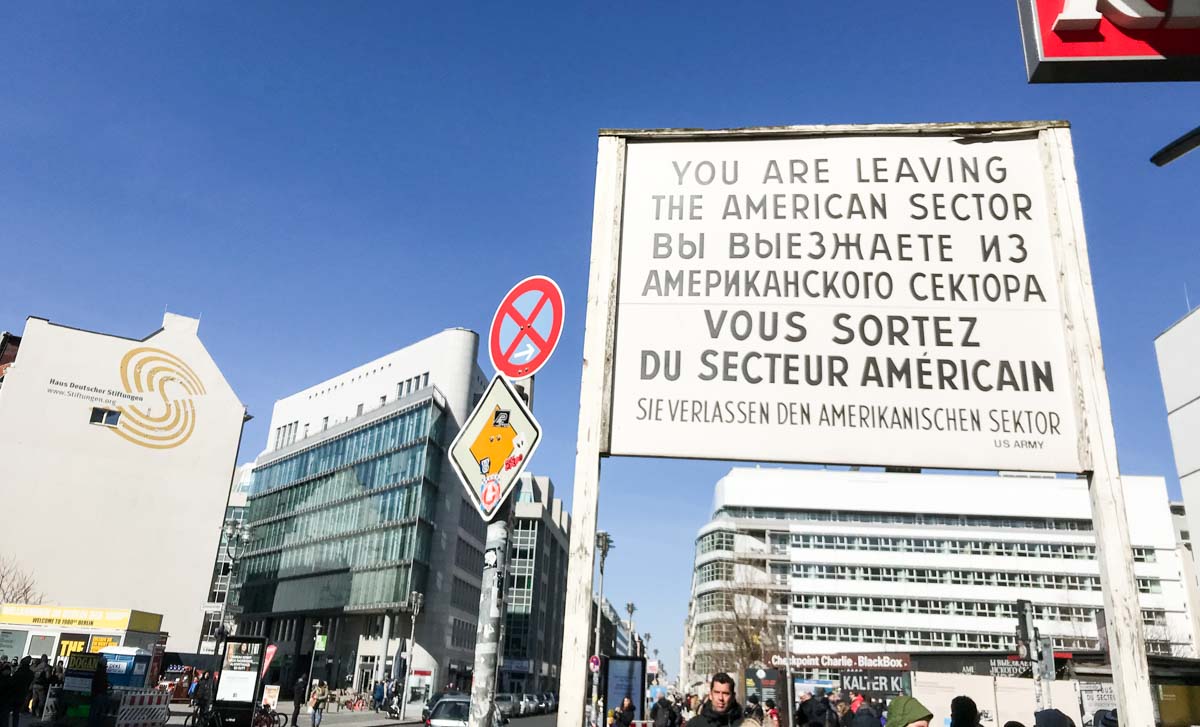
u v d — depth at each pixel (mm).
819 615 87500
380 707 47531
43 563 49719
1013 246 3580
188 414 56406
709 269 3674
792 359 3508
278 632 73438
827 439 3393
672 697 48844
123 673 19219
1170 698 15461
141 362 55562
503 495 4344
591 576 3168
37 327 52938
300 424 83875
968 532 89938
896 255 3621
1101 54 3766
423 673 57750
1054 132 3684
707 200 3789
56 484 51125
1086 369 3312
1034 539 89312
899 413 3400
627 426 3471
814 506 93312
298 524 76000
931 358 3457
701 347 3553
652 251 3732
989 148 3732
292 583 72500
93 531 51531
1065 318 3412
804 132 3828
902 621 86875
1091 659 27266
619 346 3588
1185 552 85125
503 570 4262
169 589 52844
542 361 4418
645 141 3922
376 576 62719
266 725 22359
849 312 3557
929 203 3684
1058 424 3318
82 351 53906
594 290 3660
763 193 3777
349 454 73188
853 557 90000
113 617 28594
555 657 104188
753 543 91125
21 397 51406
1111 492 3127
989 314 3492
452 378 69062
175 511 54250
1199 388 12797
